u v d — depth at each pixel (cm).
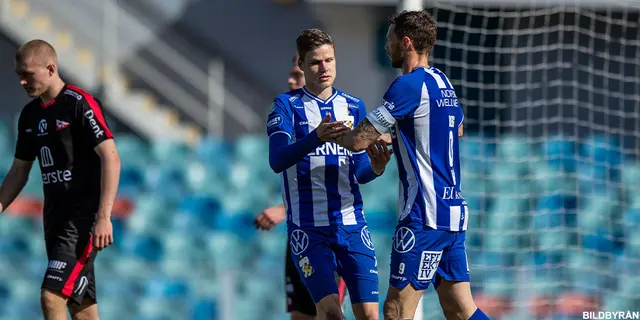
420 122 1584
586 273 3538
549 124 4047
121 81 4950
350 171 1697
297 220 1683
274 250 3881
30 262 3562
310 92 1712
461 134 1708
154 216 4022
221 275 2708
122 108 4684
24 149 1827
